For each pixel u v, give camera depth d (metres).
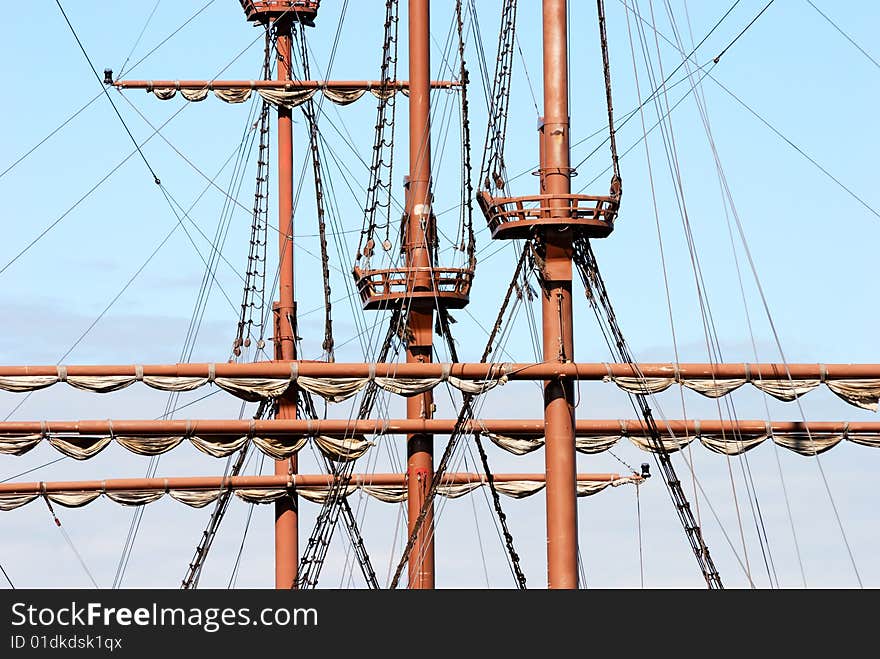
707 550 71.56
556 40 67.69
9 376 77.50
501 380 70.62
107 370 78.06
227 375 77.44
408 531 82.06
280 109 105.69
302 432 85.31
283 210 105.31
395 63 82.44
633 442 84.56
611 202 66.75
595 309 68.44
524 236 67.75
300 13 105.12
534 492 95.25
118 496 94.06
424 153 81.19
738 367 72.56
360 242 80.25
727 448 84.25
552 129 67.19
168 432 84.75
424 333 79.88
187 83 102.75
